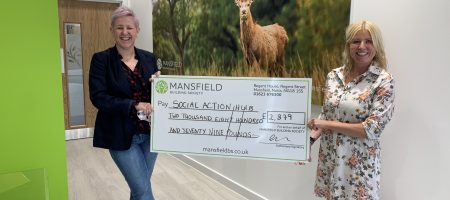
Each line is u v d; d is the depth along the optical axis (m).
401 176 1.88
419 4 1.70
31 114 1.30
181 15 3.67
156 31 4.22
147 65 1.85
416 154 1.78
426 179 1.75
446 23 1.59
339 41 2.07
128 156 1.84
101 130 1.81
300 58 2.35
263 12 2.61
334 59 2.11
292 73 2.42
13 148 1.29
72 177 3.45
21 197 1.22
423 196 1.77
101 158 4.09
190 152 1.80
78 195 3.04
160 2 4.06
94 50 4.92
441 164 1.67
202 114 1.76
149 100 1.85
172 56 3.94
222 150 1.77
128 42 1.74
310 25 2.25
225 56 3.09
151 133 1.81
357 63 1.63
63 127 1.37
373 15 1.92
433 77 1.67
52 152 1.37
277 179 2.73
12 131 1.28
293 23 2.37
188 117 1.77
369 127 1.50
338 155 1.65
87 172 3.61
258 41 2.69
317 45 2.21
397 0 1.80
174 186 3.28
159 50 4.21
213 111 1.75
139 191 1.93
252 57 2.78
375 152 1.60
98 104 1.70
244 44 2.84
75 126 4.90
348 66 1.68
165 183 3.35
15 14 1.22
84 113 4.96
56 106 1.34
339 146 1.64
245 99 1.71
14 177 1.26
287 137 1.69
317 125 1.62
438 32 1.63
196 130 1.78
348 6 2.01
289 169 2.60
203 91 1.74
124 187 3.24
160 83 1.76
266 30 2.60
